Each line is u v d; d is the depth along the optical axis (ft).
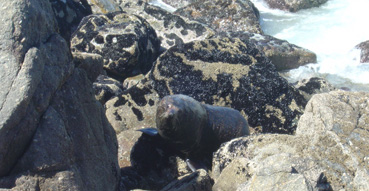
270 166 14.32
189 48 22.49
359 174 14.42
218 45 22.82
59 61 13.73
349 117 15.34
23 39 12.83
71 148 13.48
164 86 21.71
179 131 18.75
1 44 12.69
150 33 27.27
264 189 13.93
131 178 17.74
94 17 27.25
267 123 21.97
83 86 14.62
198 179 15.84
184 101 19.21
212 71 22.22
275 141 16.26
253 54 22.98
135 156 18.90
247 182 14.55
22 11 12.94
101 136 14.98
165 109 18.71
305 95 24.75
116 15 27.63
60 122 13.35
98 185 14.34
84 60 14.84
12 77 12.51
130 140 19.67
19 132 12.50
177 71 22.02
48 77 13.29
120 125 21.16
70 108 13.99
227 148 17.03
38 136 12.99
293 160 14.48
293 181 13.79
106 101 23.20
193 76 22.02
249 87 22.22
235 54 22.74
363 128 15.11
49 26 13.78
